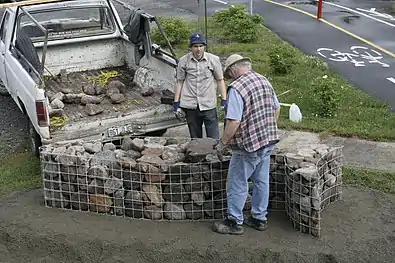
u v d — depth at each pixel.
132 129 7.58
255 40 14.58
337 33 15.25
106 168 6.11
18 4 8.29
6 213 6.31
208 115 7.33
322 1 18.42
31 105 7.53
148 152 6.24
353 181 7.05
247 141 5.44
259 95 5.43
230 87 5.42
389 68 12.30
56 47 9.27
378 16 17.02
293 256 5.45
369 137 8.49
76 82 9.10
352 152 8.05
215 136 7.49
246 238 5.74
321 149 6.27
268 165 5.70
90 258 5.63
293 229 5.87
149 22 8.62
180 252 5.57
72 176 6.22
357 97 10.28
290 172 5.86
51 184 6.34
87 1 9.47
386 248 5.60
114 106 8.18
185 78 7.27
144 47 8.93
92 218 6.15
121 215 6.18
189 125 7.48
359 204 6.35
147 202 6.05
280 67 11.67
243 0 19.36
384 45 14.07
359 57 13.15
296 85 11.04
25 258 5.71
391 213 6.17
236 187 5.66
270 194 6.20
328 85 9.48
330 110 9.39
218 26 15.79
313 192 5.61
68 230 5.93
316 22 16.45
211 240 5.71
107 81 9.15
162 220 6.08
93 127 7.45
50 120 7.57
